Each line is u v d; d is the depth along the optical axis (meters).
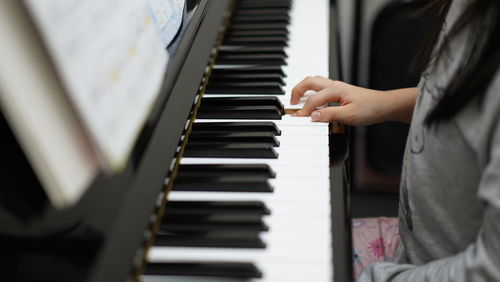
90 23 0.50
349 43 1.94
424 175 0.74
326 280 0.60
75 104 0.46
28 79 0.43
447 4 0.79
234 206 0.70
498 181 0.54
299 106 0.98
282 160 0.82
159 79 0.64
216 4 1.13
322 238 0.66
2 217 0.59
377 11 1.73
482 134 0.59
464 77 0.62
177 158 0.79
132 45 0.58
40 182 0.60
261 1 1.37
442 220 0.74
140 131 0.73
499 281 0.57
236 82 1.04
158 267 0.62
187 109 0.84
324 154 0.84
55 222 0.60
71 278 0.56
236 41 1.18
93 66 0.48
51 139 0.44
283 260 0.63
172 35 0.94
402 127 1.65
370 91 1.02
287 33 1.24
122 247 0.59
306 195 0.74
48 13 0.43
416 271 0.72
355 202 1.40
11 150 0.58
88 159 0.49
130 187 0.65
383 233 1.02
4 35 0.41
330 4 1.40
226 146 0.83
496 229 0.56
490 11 0.60
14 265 0.57
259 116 0.94
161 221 0.69
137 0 0.63
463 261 0.61
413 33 1.62
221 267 0.61
